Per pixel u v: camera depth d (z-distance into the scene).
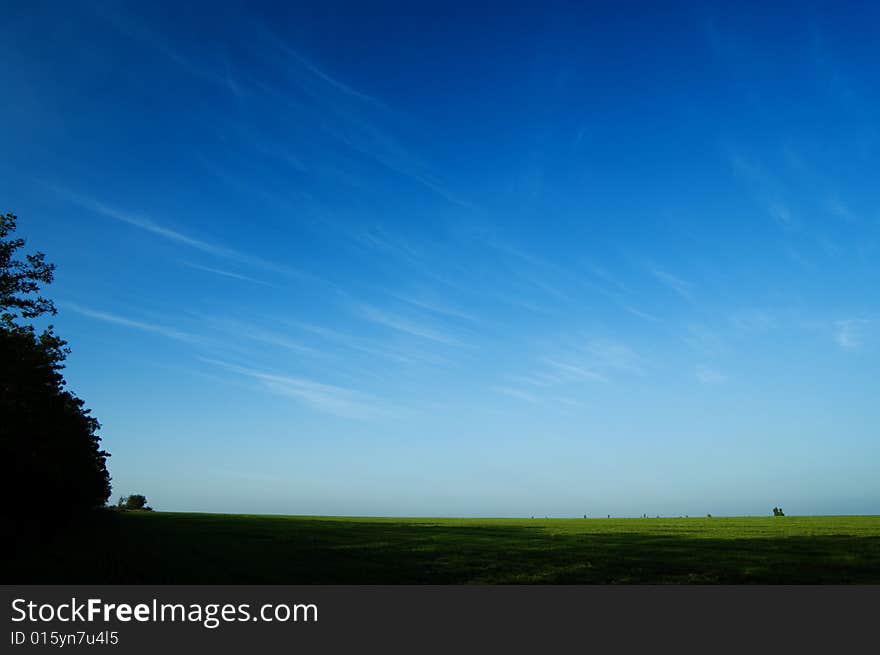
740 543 47.91
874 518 105.25
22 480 47.56
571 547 45.34
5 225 33.88
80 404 67.69
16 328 37.25
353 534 61.47
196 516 114.44
